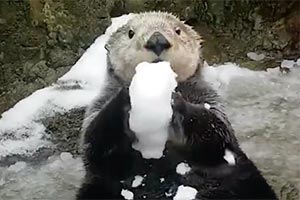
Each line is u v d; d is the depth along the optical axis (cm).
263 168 166
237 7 213
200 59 152
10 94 192
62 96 186
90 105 153
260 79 196
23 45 199
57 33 200
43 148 174
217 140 136
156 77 127
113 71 148
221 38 212
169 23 147
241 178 141
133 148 135
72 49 201
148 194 138
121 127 133
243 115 183
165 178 138
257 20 212
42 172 167
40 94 188
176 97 131
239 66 201
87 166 142
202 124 134
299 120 181
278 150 172
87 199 139
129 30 147
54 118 181
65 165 169
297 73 198
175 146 136
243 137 176
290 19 208
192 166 138
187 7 213
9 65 197
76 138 176
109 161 136
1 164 170
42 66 197
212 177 138
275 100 188
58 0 201
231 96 189
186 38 146
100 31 202
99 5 204
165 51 135
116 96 135
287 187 161
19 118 181
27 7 198
